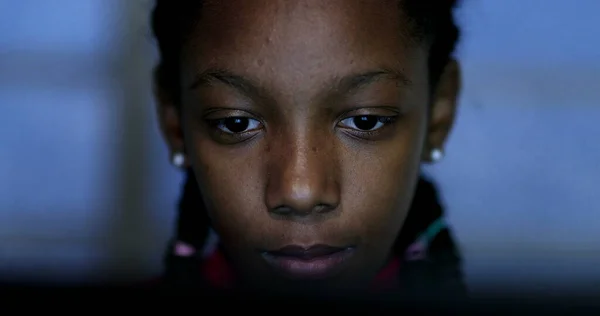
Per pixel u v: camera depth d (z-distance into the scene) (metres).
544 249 3.55
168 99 1.47
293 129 1.12
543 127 3.90
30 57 3.98
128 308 0.51
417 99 1.25
